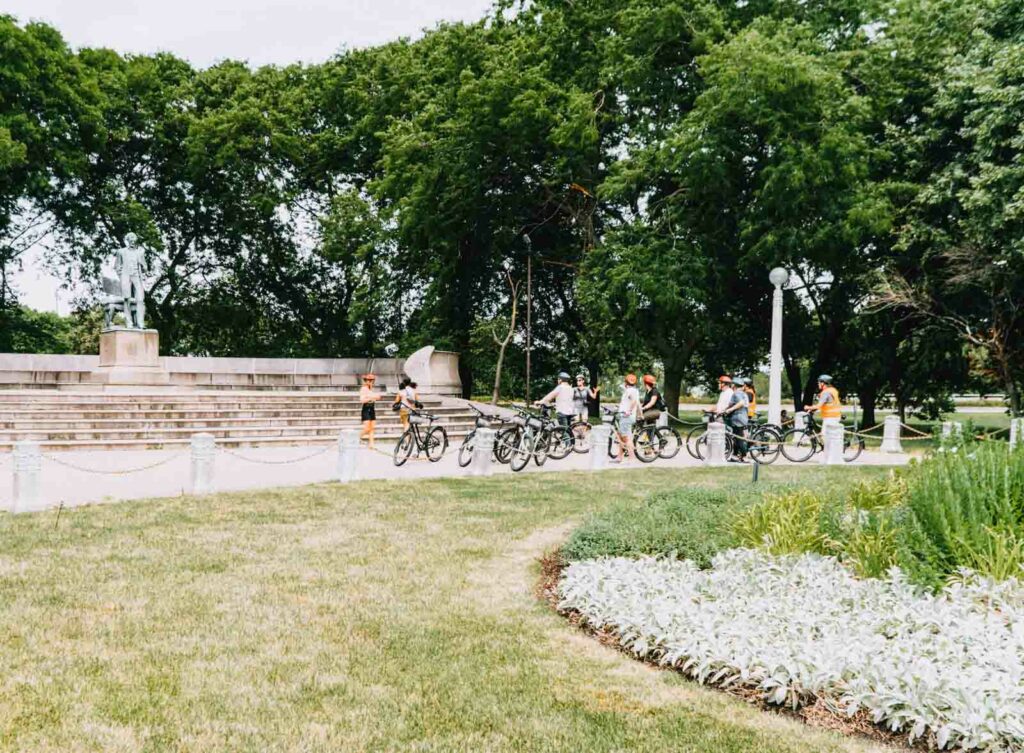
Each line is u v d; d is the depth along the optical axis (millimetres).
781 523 7793
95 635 5629
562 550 8172
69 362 27984
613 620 5867
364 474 14164
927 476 7398
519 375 37094
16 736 4121
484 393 43188
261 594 6672
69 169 29469
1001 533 6480
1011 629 5285
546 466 16266
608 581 6461
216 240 37531
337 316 38500
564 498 11727
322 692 4770
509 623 6152
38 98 28766
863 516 7891
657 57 24859
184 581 7008
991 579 5957
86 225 33281
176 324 38219
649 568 6883
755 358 35188
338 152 34906
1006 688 4234
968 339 23703
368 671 5113
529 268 30188
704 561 7512
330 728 4301
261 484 12680
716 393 43250
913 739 4262
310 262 37781
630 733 4340
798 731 4426
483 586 7148
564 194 28500
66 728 4227
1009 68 18656
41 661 5137
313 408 22688
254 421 20703
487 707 4629
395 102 32844
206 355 40219
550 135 24828
